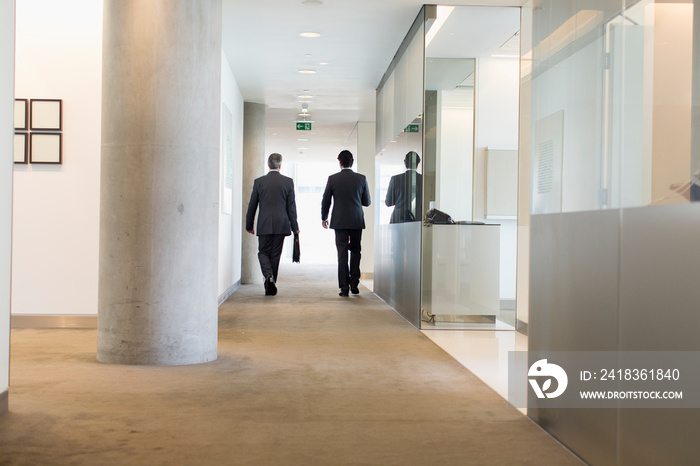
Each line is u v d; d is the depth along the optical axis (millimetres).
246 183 13820
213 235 5457
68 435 3367
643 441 2574
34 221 7195
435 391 4473
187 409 3902
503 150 8203
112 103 5246
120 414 3766
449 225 7934
